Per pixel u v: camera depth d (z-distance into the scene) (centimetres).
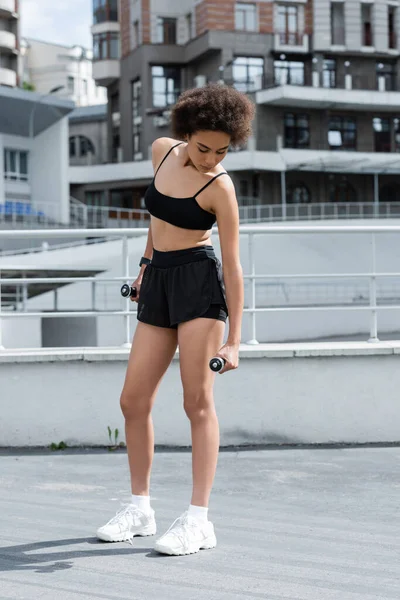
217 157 337
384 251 4131
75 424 599
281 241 3850
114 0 5888
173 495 465
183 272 356
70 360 597
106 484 494
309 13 5322
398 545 373
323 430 609
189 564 342
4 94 4244
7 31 5306
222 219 347
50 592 308
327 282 3541
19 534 386
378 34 5412
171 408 602
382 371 614
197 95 330
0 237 595
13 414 597
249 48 5212
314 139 5253
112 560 346
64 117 4597
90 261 3341
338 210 4197
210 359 350
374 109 5350
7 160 4444
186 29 5531
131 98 5728
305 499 459
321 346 614
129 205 5466
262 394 606
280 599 302
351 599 303
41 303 2927
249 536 386
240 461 558
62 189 4606
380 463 552
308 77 5356
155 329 368
